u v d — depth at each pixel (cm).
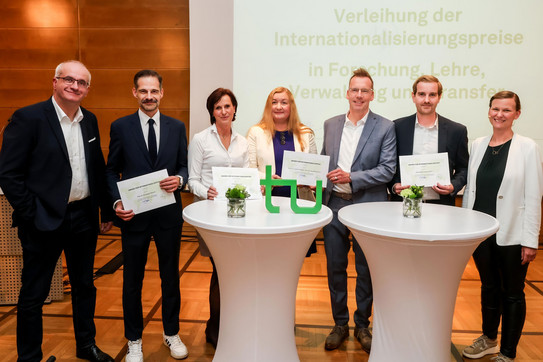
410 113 470
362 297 263
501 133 232
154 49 546
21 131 198
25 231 209
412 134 255
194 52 498
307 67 475
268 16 472
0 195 310
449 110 464
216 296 258
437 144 253
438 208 227
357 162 255
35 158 203
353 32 467
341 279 263
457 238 169
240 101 483
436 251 176
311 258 449
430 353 193
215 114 249
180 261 432
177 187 227
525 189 223
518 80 454
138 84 225
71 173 210
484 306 249
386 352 200
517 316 230
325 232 264
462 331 287
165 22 541
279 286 197
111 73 550
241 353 202
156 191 218
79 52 549
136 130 229
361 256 261
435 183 231
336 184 261
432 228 179
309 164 232
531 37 448
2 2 545
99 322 294
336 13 467
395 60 466
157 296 343
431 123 254
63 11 545
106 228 241
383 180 249
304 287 367
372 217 201
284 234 180
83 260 231
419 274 183
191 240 510
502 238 225
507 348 233
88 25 545
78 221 221
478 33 454
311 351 258
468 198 242
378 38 465
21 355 213
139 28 544
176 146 238
